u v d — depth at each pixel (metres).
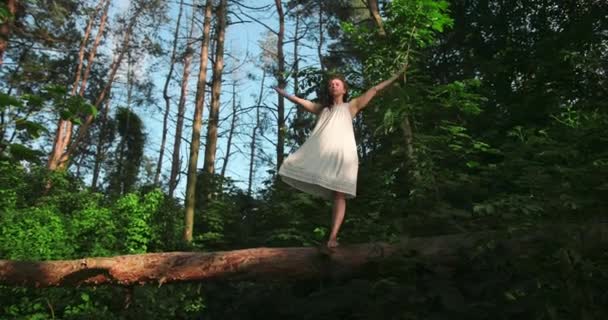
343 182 3.88
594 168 4.93
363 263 4.37
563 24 12.02
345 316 4.80
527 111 9.38
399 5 6.54
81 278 4.79
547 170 5.55
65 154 16.70
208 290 6.65
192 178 10.27
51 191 10.97
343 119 4.07
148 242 9.26
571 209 4.46
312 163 3.92
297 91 7.27
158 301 6.84
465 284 4.26
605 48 10.22
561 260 3.57
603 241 3.78
